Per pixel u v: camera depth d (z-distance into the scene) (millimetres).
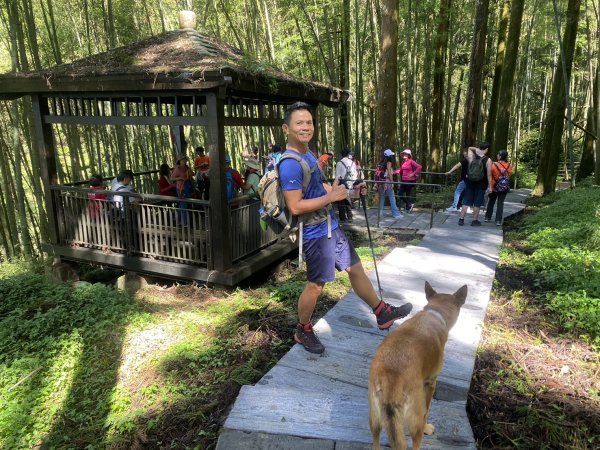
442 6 12922
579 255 5988
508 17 13555
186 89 5410
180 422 3260
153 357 4254
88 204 6883
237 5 12391
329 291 5395
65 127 10258
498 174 8664
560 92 12180
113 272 7430
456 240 7512
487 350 3832
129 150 10359
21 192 7949
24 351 4598
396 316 3418
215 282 5984
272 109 6945
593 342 3971
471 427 2945
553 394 3242
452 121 22109
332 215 3230
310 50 13984
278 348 4070
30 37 7867
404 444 2031
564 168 20266
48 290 5996
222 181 5730
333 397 2973
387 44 10555
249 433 2711
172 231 6316
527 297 5098
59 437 3395
